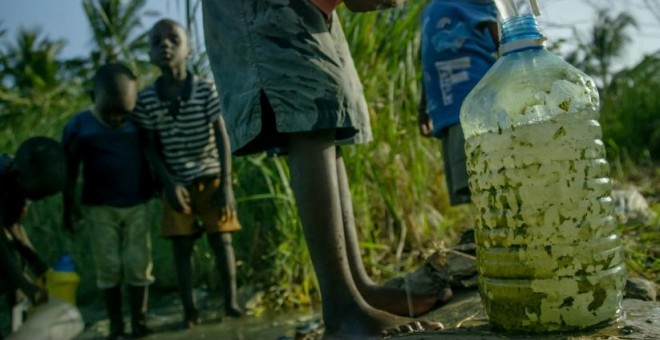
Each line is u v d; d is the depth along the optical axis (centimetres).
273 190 434
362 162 440
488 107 161
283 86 199
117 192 383
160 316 404
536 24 168
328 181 199
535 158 153
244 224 448
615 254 158
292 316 363
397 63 473
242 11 205
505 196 156
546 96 155
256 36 202
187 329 366
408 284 249
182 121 392
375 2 208
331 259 196
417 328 187
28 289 278
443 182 501
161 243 471
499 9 172
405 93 479
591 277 154
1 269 284
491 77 167
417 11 476
